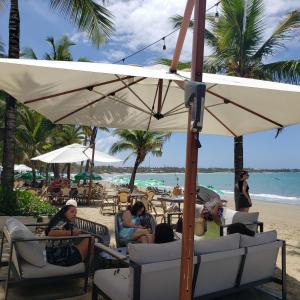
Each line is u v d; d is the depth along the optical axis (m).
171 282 3.44
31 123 29.00
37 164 44.16
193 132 2.47
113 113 6.08
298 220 13.60
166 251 3.41
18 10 9.15
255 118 5.83
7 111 9.20
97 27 9.80
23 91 4.55
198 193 10.65
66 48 24.17
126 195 13.06
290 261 6.57
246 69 10.98
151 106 5.85
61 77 4.12
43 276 4.11
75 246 4.45
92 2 9.45
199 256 3.59
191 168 2.51
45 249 4.58
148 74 3.48
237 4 10.47
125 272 3.90
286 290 4.77
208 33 11.33
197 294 3.74
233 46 10.84
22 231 4.05
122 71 3.40
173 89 5.46
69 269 4.28
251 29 10.65
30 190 12.90
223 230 6.04
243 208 8.71
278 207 20.58
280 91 3.73
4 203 8.35
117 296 3.50
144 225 6.21
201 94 2.39
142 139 21.83
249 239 4.11
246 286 4.16
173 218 11.36
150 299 3.35
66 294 4.40
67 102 5.39
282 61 10.64
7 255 5.78
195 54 2.59
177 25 10.12
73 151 15.61
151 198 12.92
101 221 11.02
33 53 23.64
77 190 16.52
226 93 4.84
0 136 21.73
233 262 3.96
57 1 9.59
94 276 4.01
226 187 57.19
